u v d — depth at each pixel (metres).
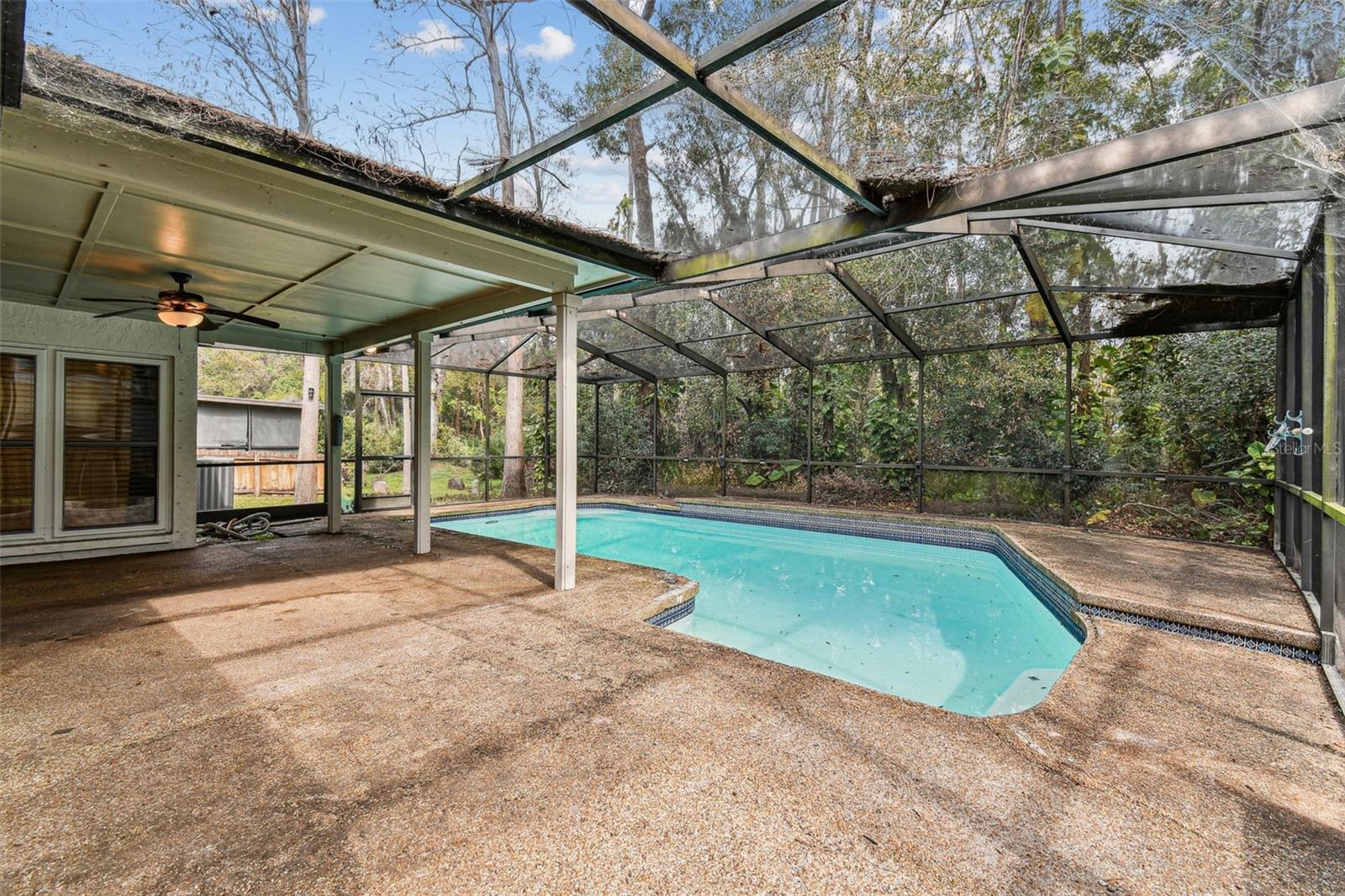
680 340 9.44
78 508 5.55
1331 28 2.20
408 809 1.82
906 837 1.71
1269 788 1.99
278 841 1.67
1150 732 2.38
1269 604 3.87
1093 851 1.66
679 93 2.99
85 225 3.33
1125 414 7.14
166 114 2.24
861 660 4.37
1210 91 2.59
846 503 9.66
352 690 2.70
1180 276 5.41
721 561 7.73
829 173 3.03
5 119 2.21
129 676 2.84
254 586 4.62
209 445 16.48
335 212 3.13
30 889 1.48
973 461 8.35
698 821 1.77
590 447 12.53
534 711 2.49
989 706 3.59
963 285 6.67
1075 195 3.50
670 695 2.66
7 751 2.15
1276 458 5.62
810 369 9.63
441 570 5.20
